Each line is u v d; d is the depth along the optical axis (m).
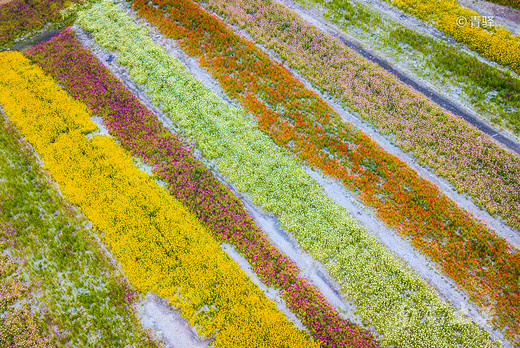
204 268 18.66
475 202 20.97
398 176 22.19
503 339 16.34
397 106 25.84
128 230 20.22
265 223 20.61
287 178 22.31
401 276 18.25
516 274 17.97
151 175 22.67
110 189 22.06
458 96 26.20
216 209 20.89
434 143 23.70
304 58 29.55
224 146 24.25
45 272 18.92
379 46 30.12
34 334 17.05
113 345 16.58
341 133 24.44
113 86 27.95
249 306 17.41
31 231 20.56
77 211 21.31
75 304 17.89
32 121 25.81
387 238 19.78
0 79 28.84
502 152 22.78
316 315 17.08
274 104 26.59
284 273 18.39
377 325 16.86
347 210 20.92
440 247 19.11
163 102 26.88
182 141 24.67
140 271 18.66
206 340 16.75
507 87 25.91
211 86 28.05
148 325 17.23
